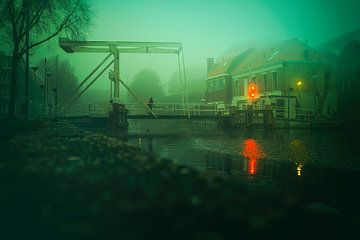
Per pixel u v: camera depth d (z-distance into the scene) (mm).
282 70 54375
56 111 37969
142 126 49344
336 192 10781
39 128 18062
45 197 3256
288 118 49281
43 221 2779
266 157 18047
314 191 10867
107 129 36438
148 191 3412
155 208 2955
